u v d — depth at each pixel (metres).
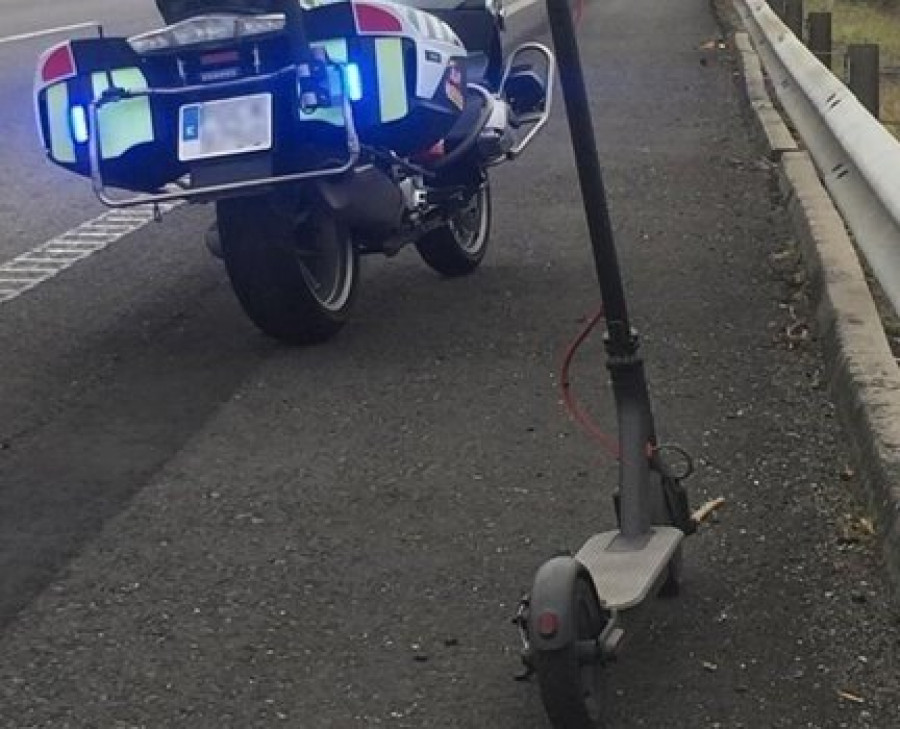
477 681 2.23
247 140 3.46
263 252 3.60
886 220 3.17
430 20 3.73
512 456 3.06
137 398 3.49
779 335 3.75
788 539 2.63
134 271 4.62
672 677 2.21
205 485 2.98
